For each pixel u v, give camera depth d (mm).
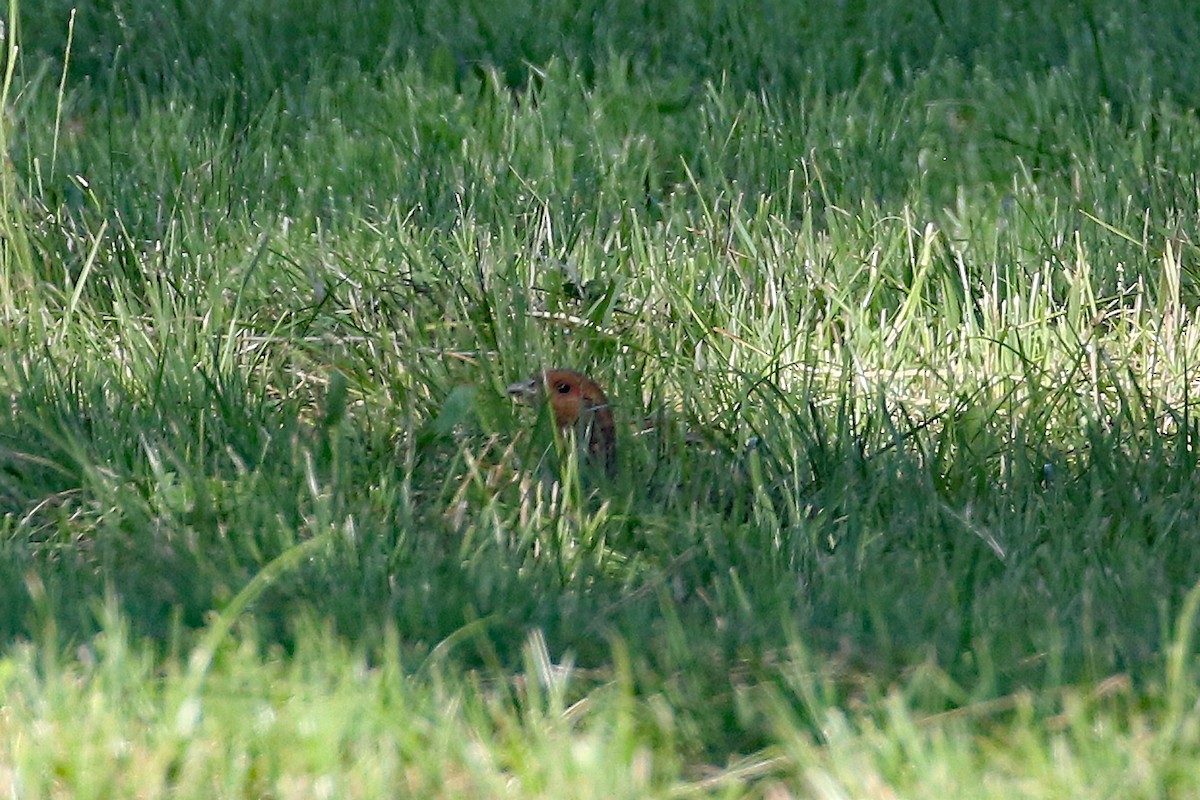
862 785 5973
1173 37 17656
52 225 12727
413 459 9648
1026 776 6102
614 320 12016
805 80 16812
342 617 7699
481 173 14656
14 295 11828
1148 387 11117
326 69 17031
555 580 8445
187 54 17281
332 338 11266
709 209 14430
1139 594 8086
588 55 17672
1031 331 12070
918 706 6797
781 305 12289
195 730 6312
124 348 11031
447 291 11852
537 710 6543
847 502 9211
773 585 8305
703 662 7230
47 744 6176
